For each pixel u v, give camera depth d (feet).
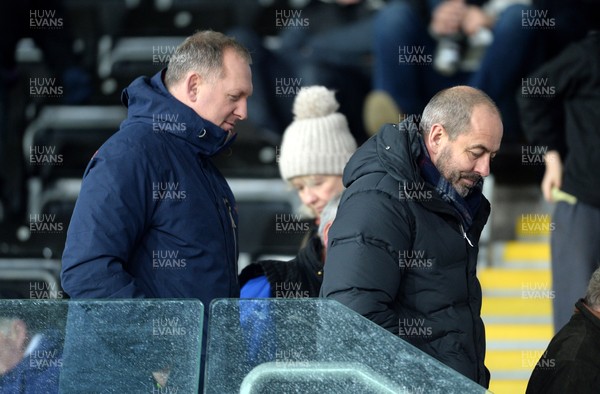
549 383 40.45
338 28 85.51
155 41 93.45
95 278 38.81
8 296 55.52
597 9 83.25
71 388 33.76
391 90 83.76
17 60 86.53
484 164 40.14
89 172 40.37
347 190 40.40
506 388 71.77
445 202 40.04
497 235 82.89
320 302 33.78
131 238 39.99
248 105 85.15
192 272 41.01
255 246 79.97
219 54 42.16
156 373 33.71
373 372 33.50
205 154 42.34
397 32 83.25
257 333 33.68
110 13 93.50
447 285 39.93
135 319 33.83
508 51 83.35
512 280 79.36
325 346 33.65
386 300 38.70
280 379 33.55
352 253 38.65
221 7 94.48
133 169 40.22
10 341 33.83
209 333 33.68
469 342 40.24
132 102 42.52
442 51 84.53
